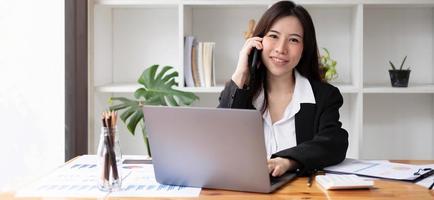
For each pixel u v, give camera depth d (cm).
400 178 148
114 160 139
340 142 172
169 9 300
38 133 289
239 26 299
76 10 268
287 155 157
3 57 285
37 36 284
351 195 133
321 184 144
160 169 146
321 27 297
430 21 296
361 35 267
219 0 268
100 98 286
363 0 265
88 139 273
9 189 143
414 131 303
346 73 298
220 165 138
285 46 188
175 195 135
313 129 190
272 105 199
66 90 272
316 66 201
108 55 296
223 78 301
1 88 287
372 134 304
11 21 284
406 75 270
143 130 259
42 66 285
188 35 286
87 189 141
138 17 301
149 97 254
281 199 130
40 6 283
